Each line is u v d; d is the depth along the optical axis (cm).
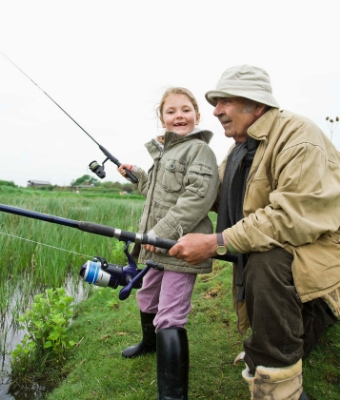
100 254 500
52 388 249
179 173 225
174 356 195
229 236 183
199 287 346
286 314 169
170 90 253
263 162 192
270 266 171
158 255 219
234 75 203
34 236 499
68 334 306
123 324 306
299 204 171
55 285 420
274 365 170
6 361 280
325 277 171
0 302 351
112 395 225
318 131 186
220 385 221
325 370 221
